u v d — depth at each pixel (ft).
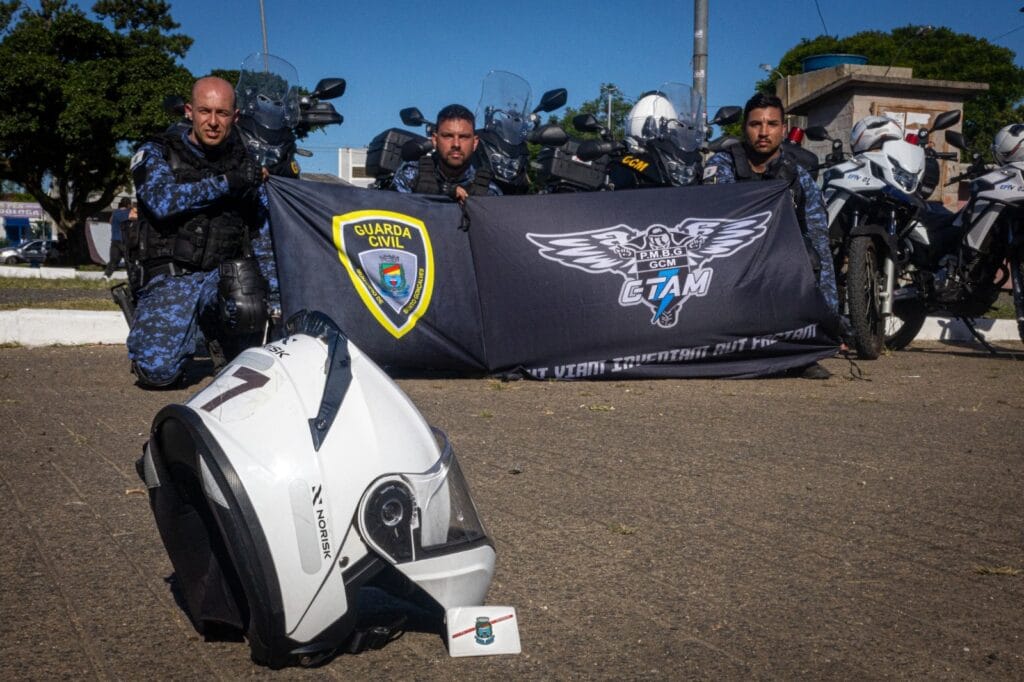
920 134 33.35
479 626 9.18
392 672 8.79
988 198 29.68
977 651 9.50
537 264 24.62
